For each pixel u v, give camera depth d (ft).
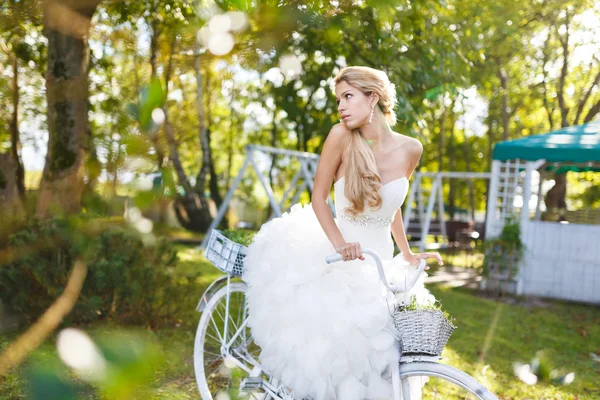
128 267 14.65
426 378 7.99
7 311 12.61
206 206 50.06
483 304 23.54
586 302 25.80
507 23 34.55
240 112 66.80
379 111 8.30
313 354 7.44
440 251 45.62
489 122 69.36
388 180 8.22
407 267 8.16
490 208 27.89
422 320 7.18
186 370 12.19
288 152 34.99
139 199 2.15
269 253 8.59
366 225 8.36
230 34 2.34
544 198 48.57
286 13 2.53
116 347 1.52
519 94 59.98
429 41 22.76
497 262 26.58
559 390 12.85
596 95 56.13
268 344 7.99
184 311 16.63
